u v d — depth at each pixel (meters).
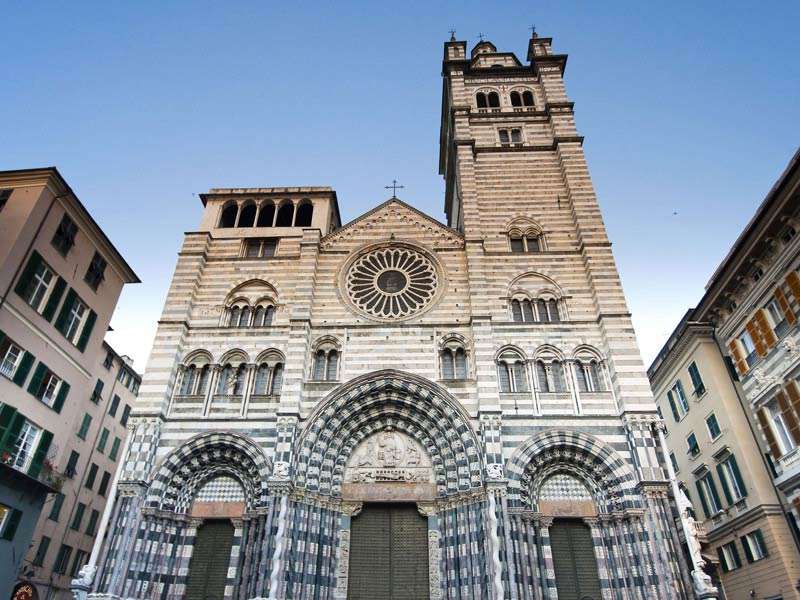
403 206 44.75
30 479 30.89
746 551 36.00
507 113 50.50
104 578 29.50
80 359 36.78
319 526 32.19
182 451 33.94
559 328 37.75
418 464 34.69
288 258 42.28
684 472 44.41
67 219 35.53
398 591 31.48
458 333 38.00
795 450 32.03
